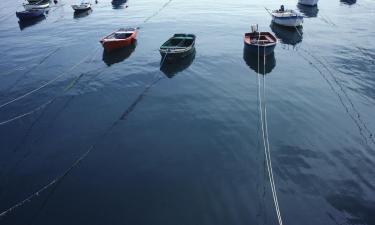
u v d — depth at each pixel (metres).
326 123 19.78
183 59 29.69
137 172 16.22
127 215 13.73
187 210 13.91
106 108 22.17
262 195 14.61
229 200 14.40
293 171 15.96
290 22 38.81
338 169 16.02
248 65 28.75
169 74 27.17
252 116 20.73
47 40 37.56
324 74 26.30
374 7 50.69
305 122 19.92
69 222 13.50
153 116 21.11
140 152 17.70
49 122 20.70
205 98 23.16
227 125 19.88
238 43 34.94
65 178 15.95
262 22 43.88
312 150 17.41
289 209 13.84
